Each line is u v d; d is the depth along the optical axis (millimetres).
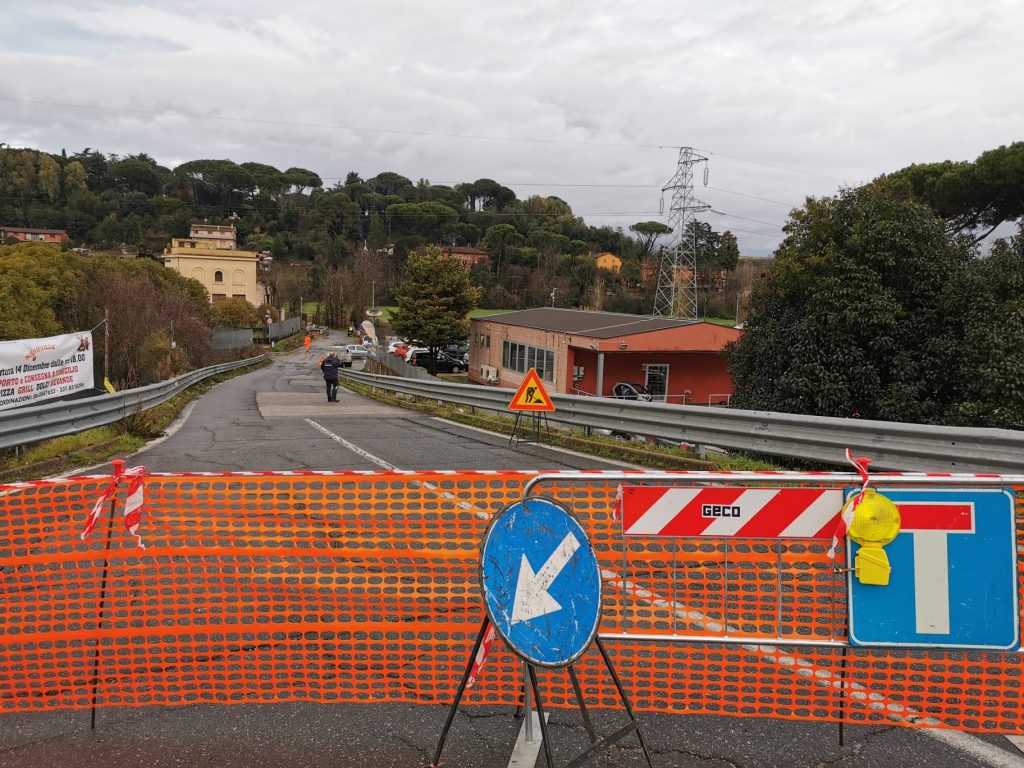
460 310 47906
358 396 26000
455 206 154375
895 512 3242
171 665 3559
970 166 29219
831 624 3338
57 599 4445
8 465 9102
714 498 3412
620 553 3795
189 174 154375
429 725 3303
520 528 2875
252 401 23688
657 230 139000
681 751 3105
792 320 16422
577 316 35031
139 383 22016
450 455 11008
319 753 3090
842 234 15703
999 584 3260
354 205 136125
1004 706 3393
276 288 98875
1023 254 14719
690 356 29875
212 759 3047
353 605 4363
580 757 2781
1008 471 6422
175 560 5113
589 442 11570
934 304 14875
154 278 43562
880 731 3240
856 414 15359
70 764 3010
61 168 133625
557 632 2900
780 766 2994
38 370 10562
